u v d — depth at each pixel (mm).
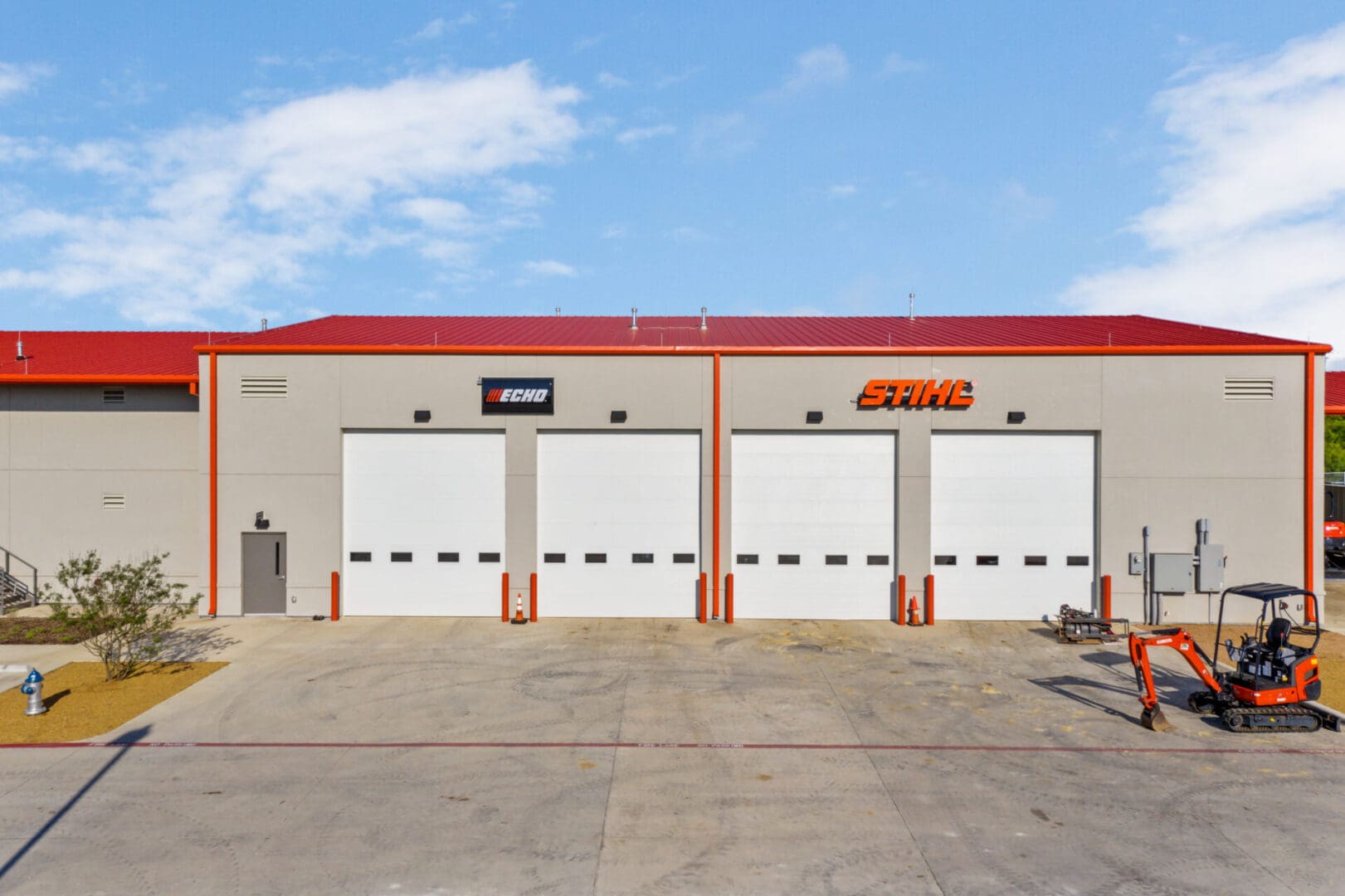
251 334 25094
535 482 20500
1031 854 8555
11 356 24734
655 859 8398
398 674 15414
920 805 9750
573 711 13258
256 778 10500
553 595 20531
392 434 20688
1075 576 20250
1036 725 12641
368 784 10320
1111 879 8055
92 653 16750
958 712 13273
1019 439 20359
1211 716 13062
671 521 20594
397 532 20625
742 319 30438
